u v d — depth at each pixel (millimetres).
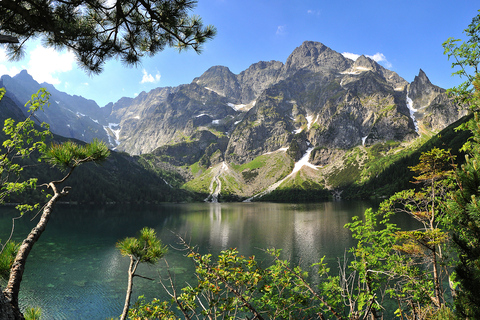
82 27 5445
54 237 79000
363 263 11000
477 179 7148
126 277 44531
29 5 4918
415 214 12805
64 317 32094
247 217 142375
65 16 5262
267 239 80125
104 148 4504
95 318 31984
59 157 4051
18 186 10008
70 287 40594
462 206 7426
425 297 11727
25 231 77812
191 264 51000
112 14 5824
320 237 78812
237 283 7945
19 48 5641
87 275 45812
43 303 35438
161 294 37625
